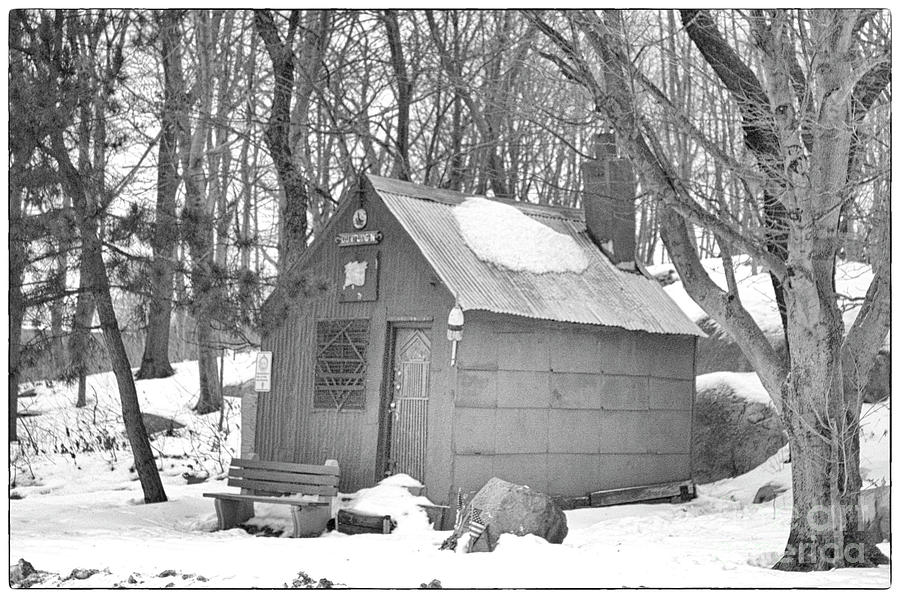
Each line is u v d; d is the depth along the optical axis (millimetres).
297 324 18266
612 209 20328
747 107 13469
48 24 16047
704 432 22500
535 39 26328
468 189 31406
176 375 33844
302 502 15461
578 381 18188
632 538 14062
